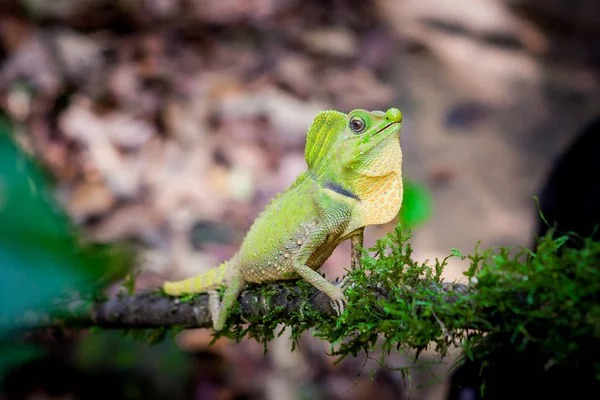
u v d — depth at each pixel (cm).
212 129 726
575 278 198
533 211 724
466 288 221
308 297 260
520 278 208
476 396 279
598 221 350
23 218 120
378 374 539
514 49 1078
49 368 437
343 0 1043
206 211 631
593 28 1139
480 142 849
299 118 764
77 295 271
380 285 235
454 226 706
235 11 916
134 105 716
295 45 914
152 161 666
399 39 1011
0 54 739
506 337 217
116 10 821
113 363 453
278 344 529
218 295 285
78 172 633
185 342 502
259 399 498
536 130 889
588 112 945
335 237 276
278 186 688
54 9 778
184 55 820
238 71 829
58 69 715
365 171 265
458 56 1017
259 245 276
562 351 199
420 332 218
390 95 903
